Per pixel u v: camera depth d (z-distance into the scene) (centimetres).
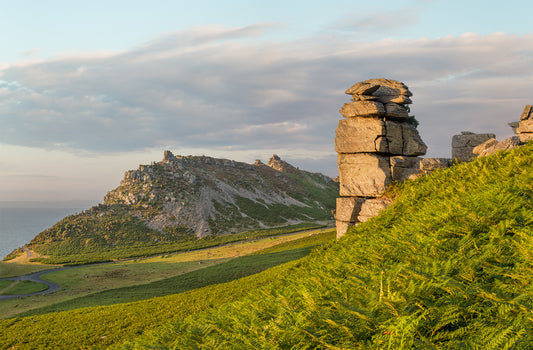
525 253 441
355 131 2886
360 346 357
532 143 1836
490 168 1644
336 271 855
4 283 8488
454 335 332
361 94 2909
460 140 3225
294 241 10900
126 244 18425
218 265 8775
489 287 403
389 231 1296
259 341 507
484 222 714
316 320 466
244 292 3534
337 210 2895
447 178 1883
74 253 16800
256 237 18862
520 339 279
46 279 9088
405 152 2866
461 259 502
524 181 930
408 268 494
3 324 3588
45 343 2891
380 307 405
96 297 6431
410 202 1738
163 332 993
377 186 2730
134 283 8362
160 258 14150
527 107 2627
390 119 2922
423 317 354
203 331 789
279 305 653
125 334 2928
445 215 880
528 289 357
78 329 3209
